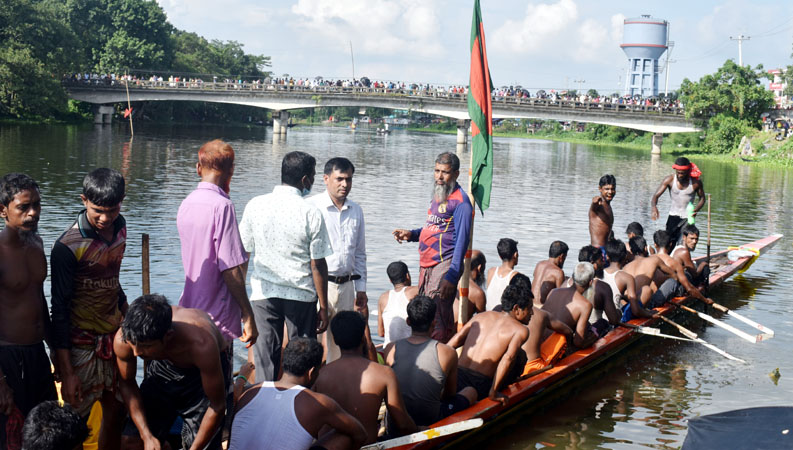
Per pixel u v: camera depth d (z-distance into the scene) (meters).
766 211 23.20
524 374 7.08
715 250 15.84
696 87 57.56
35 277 4.70
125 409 5.04
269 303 5.56
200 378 4.56
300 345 4.46
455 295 7.33
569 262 13.73
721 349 9.30
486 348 6.40
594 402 7.38
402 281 7.12
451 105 60.31
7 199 4.41
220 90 63.59
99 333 4.78
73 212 16.59
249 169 30.05
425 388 5.63
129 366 4.37
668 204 23.98
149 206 18.47
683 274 10.11
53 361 4.99
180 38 96.12
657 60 107.06
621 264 9.38
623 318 9.27
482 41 6.94
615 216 20.69
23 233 4.63
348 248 6.37
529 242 15.59
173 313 4.41
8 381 4.61
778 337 9.84
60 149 35.00
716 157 54.06
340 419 4.39
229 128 76.06
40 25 59.12
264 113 101.12
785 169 45.50
